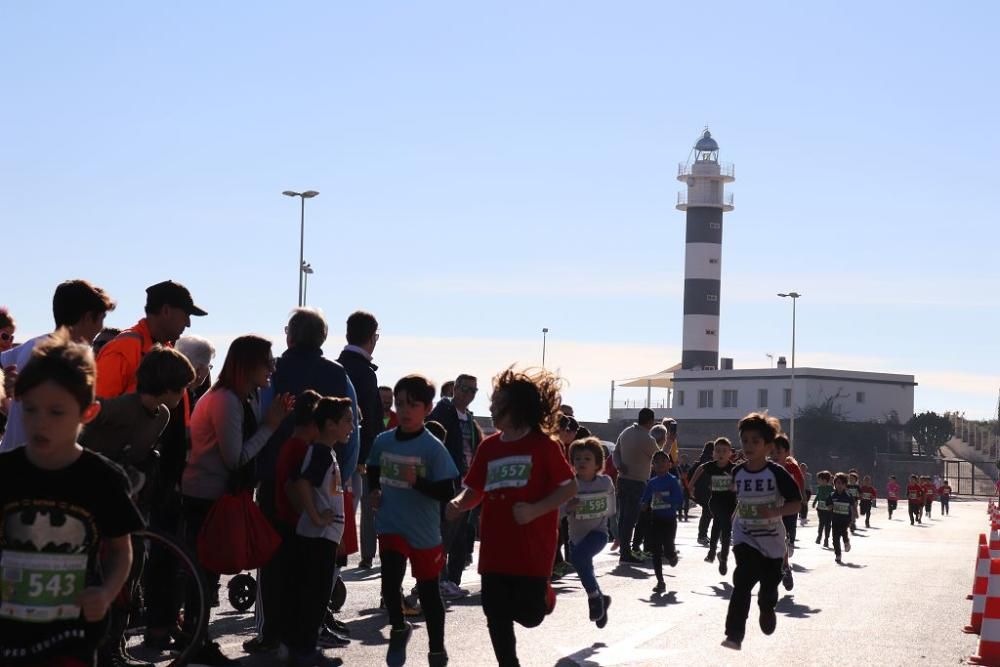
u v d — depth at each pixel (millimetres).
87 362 4051
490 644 9750
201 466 8359
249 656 8602
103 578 4207
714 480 16547
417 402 8164
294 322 9281
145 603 8297
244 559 8031
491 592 7188
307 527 8164
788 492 9375
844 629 11852
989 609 10164
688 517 34906
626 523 18484
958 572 19750
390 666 8227
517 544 7137
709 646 10305
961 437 130250
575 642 10242
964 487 113812
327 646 9266
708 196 116938
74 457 4145
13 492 4090
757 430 9445
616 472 19688
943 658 10250
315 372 9148
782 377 110188
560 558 15883
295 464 8242
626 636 10703
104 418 7020
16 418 6910
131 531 4238
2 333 10422
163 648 8109
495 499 7203
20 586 4094
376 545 16812
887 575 18797
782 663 9594
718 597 14188
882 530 39031
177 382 7137
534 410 7211
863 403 111438
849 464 106812
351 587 13172
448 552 12680
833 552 25188
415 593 11352
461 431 13008
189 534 8438
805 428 106500
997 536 21938
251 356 8352
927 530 39750
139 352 8086
